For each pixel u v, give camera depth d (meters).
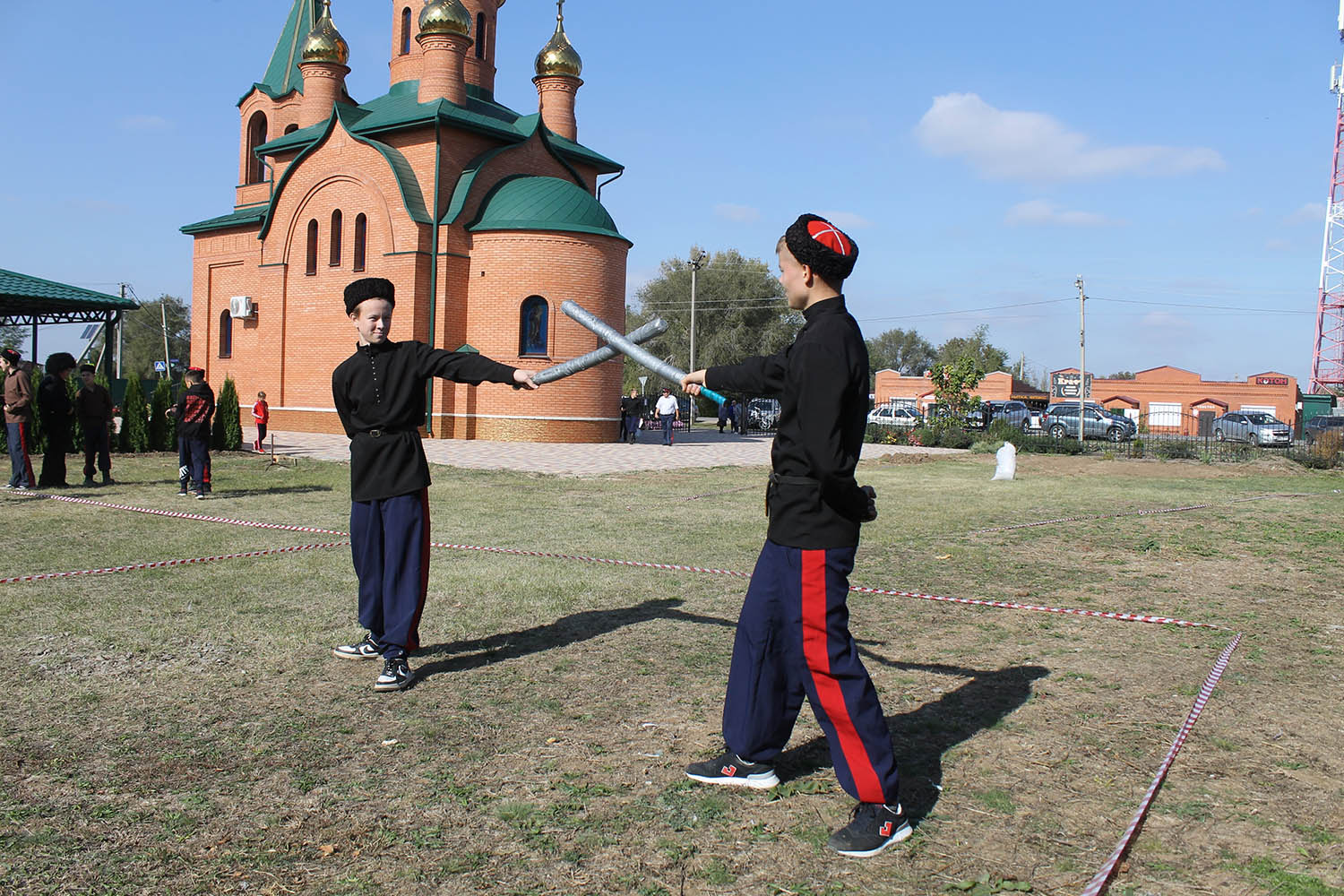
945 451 28.81
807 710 4.50
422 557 4.77
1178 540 9.60
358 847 3.05
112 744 3.90
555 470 17.58
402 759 3.78
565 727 4.15
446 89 26.67
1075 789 3.54
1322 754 3.90
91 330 33.81
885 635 5.82
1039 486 16.36
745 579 7.36
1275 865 2.96
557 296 26.05
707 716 4.30
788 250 3.24
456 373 4.71
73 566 7.55
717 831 3.19
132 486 13.74
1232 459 25.44
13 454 12.94
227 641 5.43
